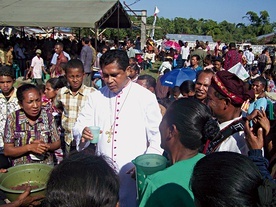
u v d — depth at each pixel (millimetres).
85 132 2695
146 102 2787
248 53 18219
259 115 2092
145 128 2807
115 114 2805
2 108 3768
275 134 2402
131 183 2729
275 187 1158
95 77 9836
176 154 1755
